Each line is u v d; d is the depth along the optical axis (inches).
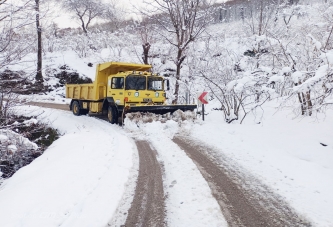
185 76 639.1
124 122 416.5
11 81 288.0
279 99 348.8
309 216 147.6
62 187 186.9
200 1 567.5
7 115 303.0
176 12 572.7
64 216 150.4
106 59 916.6
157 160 251.6
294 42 412.2
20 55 278.8
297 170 215.8
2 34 257.1
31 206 160.4
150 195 176.4
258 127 357.7
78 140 344.5
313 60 296.4
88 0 1283.2
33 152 345.4
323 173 207.9
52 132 467.2
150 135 362.0
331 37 357.1
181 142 321.1
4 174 325.4
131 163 241.3
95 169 225.0
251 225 139.9
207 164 237.8
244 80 314.8
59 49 1149.7
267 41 370.6
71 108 637.3
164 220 145.8
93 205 160.2
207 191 180.5
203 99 453.7
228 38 768.9
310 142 273.1
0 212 154.6
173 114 432.1
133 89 444.1
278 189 183.3
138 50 899.4
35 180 200.5
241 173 215.0
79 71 978.7
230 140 319.6
